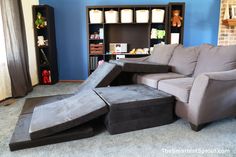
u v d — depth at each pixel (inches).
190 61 103.6
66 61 171.3
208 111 73.0
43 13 157.5
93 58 157.8
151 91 87.1
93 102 76.0
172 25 149.9
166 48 125.0
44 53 159.9
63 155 60.3
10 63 117.7
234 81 73.7
